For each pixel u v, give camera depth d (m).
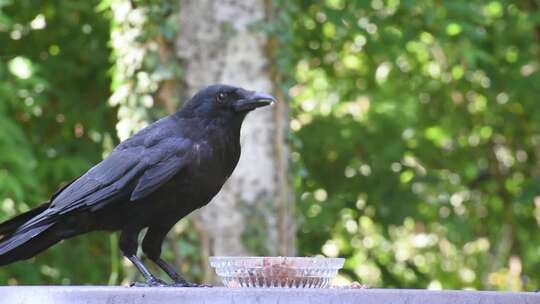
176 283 6.97
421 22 14.86
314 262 5.94
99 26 14.85
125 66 10.89
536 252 17.80
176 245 10.63
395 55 15.34
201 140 7.23
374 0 15.09
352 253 16.31
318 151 15.70
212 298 5.15
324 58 16.23
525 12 16.11
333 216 15.13
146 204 7.19
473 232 17.45
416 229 18.66
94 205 7.18
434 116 17.25
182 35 10.94
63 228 7.31
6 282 13.91
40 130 14.97
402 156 15.79
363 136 15.74
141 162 7.15
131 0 10.88
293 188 11.34
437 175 15.88
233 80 10.97
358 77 16.80
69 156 14.44
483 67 16.11
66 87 15.09
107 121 14.83
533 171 17.41
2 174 12.05
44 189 14.45
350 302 5.17
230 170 7.41
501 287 17.72
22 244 6.98
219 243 10.76
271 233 10.95
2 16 13.06
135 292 5.20
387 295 5.20
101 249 14.77
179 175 7.17
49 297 5.31
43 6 14.83
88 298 5.25
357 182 15.55
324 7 14.29
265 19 11.12
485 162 17.62
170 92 10.81
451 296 5.29
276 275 5.91
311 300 5.15
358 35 15.00
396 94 16.91
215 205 10.77
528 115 17.08
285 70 11.20
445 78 17.02
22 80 13.12
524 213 17.44
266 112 11.09
